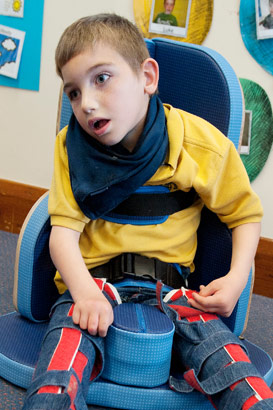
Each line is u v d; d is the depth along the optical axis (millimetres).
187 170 876
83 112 781
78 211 852
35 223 927
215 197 907
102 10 1527
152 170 846
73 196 855
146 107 853
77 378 671
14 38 1668
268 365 946
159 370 785
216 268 958
